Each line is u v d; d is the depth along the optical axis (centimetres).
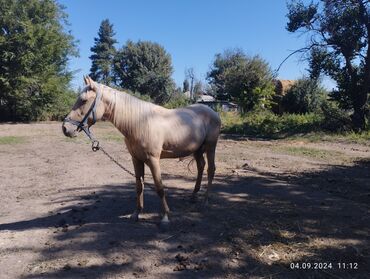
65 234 545
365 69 2273
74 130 518
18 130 2536
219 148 1639
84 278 422
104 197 743
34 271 440
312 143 1888
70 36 3822
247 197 742
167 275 429
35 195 783
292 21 2500
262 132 2445
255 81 3847
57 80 3609
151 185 845
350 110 2595
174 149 566
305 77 3603
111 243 509
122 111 525
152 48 6769
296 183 889
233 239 523
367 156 1391
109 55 7662
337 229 566
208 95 7362
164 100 6506
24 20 3425
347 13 2325
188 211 642
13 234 555
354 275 429
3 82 3275
